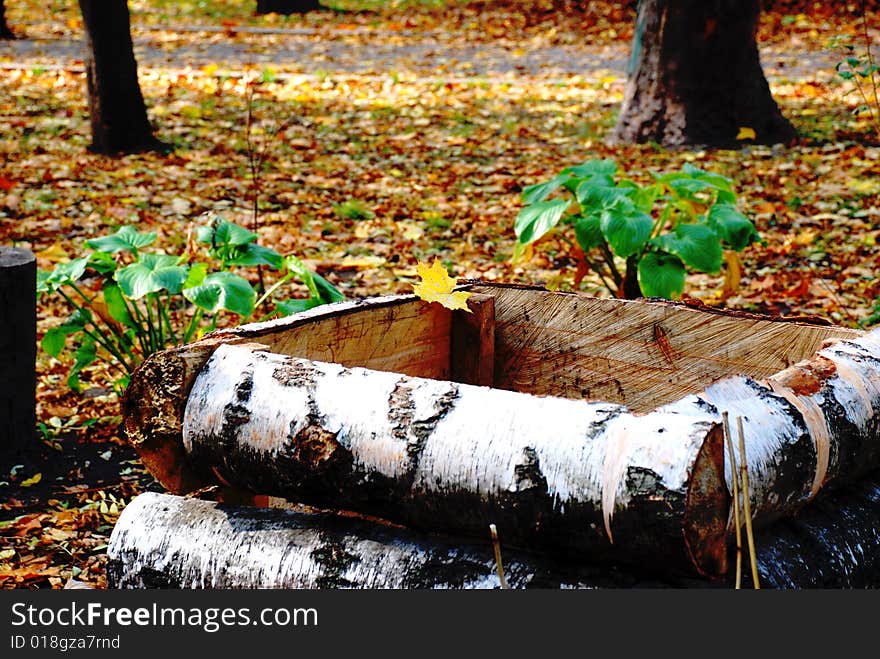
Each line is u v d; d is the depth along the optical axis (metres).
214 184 9.06
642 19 10.74
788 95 13.05
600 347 3.05
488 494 1.90
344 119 11.87
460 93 13.50
